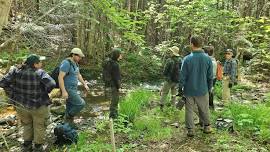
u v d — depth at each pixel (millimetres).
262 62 14172
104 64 7430
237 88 11719
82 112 8914
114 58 7363
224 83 9250
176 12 13539
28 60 5863
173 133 6898
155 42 18359
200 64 6258
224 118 7516
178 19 13789
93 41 14562
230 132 6875
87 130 7219
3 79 5875
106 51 15141
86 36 14758
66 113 7215
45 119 6082
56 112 8508
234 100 9930
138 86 13234
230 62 9141
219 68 8609
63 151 6141
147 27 17484
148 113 8266
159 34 18219
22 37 9625
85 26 14594
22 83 5840
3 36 9891
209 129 6688
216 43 16219
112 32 14070
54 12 10172
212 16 13320
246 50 15070
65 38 13070
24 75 5824
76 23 13570
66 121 7219
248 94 11227
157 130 6938
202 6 13367
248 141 6359
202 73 6293
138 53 15352
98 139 6613
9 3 4613
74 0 7129
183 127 7238
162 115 8102
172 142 6430
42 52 11789
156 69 14781
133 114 7699
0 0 4508
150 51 16328
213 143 6316
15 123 7582
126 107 7812
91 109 9250
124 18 6969
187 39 15602
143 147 6242
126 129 6934
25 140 6184
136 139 6684
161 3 17594
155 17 15688
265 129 6566
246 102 9398
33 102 5879
